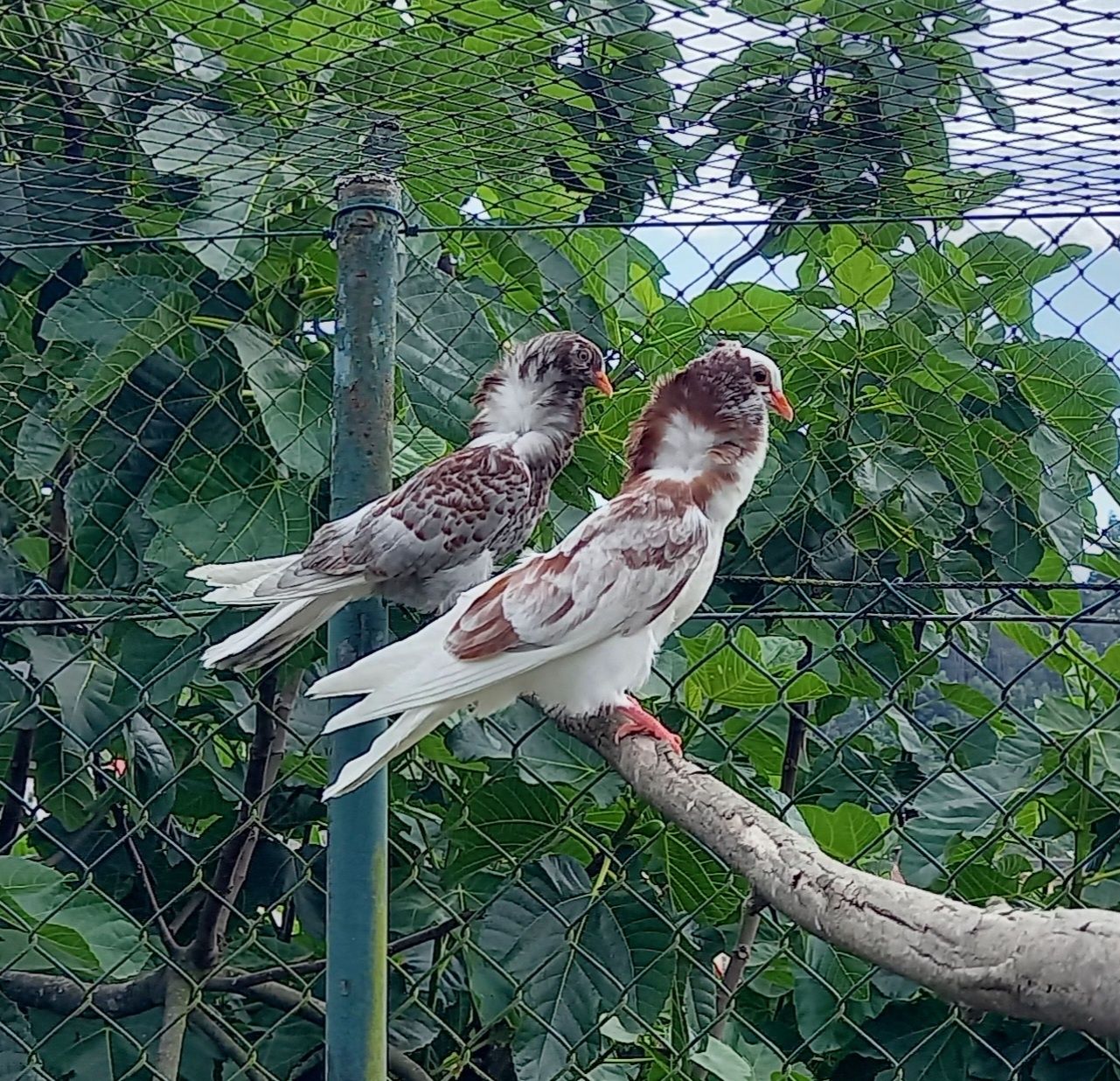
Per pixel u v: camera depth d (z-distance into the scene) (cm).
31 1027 305
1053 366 348
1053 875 276
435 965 295
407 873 314
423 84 257
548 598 254
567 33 268
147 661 300
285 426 293
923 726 274
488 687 254
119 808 327
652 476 284
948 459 338
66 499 323
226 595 265
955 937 142
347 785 219
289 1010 298
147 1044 269
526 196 321
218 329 319
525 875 286
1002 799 282
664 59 258
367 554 277
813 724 328
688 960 284
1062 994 127
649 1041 280
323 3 271
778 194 286
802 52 256
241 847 297
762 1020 314
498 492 296
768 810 278
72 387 314
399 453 340
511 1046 296
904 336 333
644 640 264
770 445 335
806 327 352
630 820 291
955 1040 280
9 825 329
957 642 348
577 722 259
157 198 326
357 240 249
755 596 340
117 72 287
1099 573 346
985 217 269
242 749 353
